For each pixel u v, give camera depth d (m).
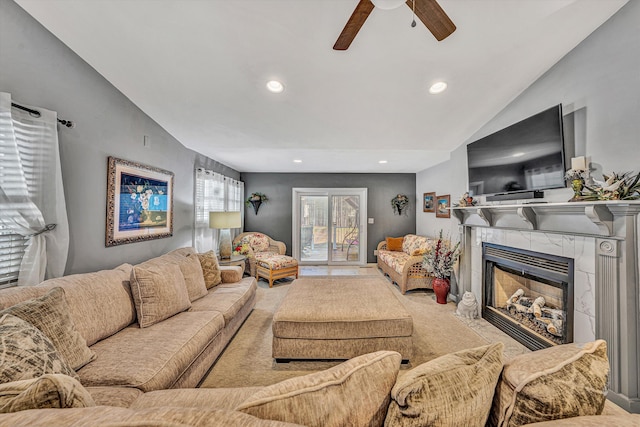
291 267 4.55
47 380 0.65
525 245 2.42
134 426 0.50
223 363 2.14
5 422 0.53
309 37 1.80
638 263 1.58
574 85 1.99
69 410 0.57
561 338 2.12
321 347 2.08
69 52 1.91
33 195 1.64
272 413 0.64
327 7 1.58
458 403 0.64
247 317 3.03
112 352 1.53
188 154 3.69
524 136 2.31
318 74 2.18
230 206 5.19
